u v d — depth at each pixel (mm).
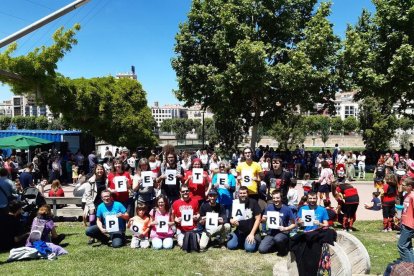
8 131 30828
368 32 30578
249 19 29062
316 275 5723
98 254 8789
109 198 9594
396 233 11039
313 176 26984
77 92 31312
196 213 9586
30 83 16750
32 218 10672
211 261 8312
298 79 26062
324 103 29938
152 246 9375
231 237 9336
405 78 27656
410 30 28594
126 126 37375
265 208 9938
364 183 23672
